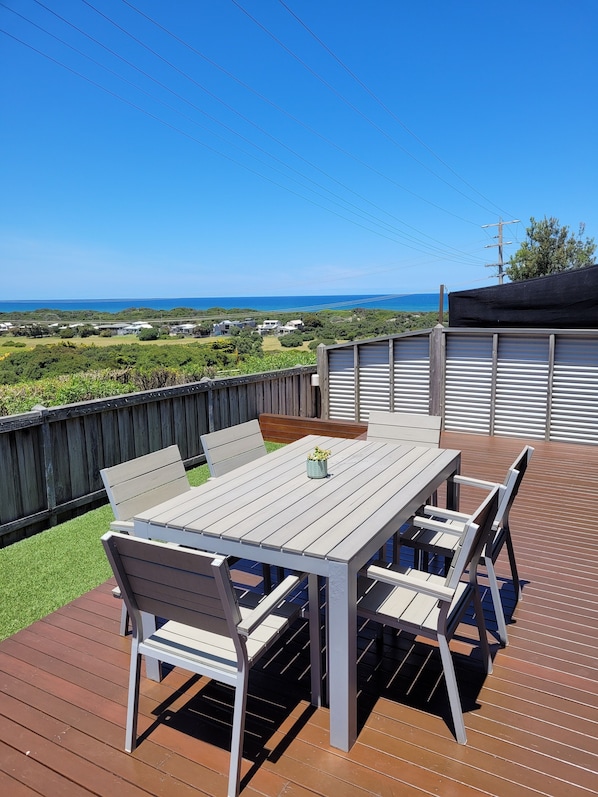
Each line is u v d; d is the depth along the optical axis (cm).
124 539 174
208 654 184
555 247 2255
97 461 485
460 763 181
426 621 196
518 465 246
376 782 174
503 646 249
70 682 230
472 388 705
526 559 339
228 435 341
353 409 797
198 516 220
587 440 645
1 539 409
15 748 193
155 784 176
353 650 186
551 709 207
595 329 624
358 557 184
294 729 200
